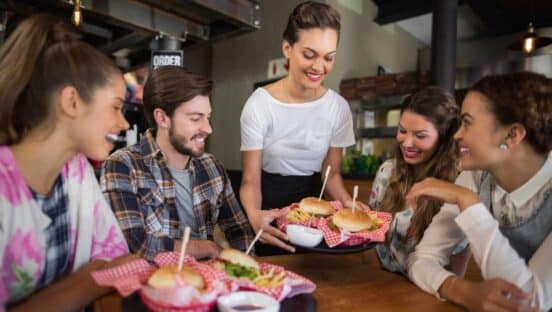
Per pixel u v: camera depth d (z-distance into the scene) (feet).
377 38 20.43
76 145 3.20
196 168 5.54
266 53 19.31
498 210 3.91
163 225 5.08
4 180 2.98
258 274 3.41
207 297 2.73
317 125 6.28
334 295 3.79
